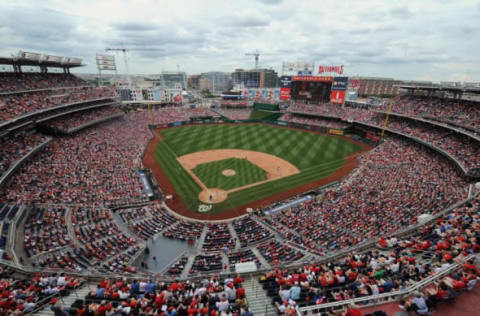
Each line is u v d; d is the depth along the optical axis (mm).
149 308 13516
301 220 32219
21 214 29531
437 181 38594
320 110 89875
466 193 31500
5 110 49000
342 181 46219
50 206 32844
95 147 56062
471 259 12422
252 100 117125
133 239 28531
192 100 135625
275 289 15516
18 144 46094
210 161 58375
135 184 42688
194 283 17203
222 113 106250
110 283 17625
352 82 110375
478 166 40312
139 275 20234
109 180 42469
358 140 74375
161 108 106250
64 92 70625
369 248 19750
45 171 41656
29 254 23344
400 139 64875
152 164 55969
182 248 28109
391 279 13797
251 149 67688
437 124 56156
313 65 95875
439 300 10219
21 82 62781
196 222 35250
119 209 36156
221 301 13211
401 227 25641
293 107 95812
